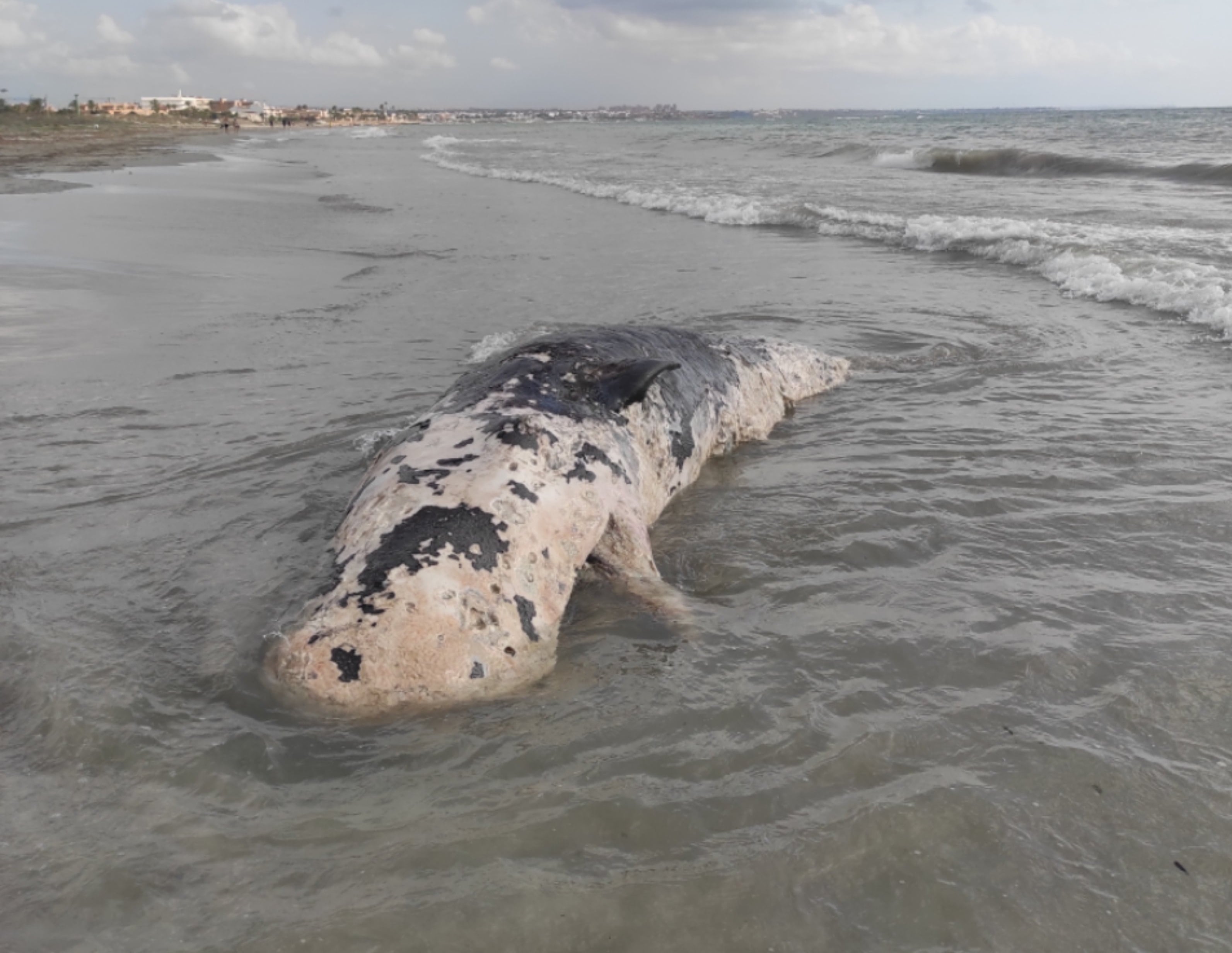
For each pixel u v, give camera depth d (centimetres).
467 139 4700
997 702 242
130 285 762
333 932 176
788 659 264
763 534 341
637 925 178
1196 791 209
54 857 192
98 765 219
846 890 186
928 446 419
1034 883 187
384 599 247
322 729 232
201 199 1466
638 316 655
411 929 177
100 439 421
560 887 186
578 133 5366
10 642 265
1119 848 195
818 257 881
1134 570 307
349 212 1307
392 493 278
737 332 611
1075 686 248
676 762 221
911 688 249
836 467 401
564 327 620
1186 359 528
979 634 273
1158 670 252
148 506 354
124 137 4409
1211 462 386
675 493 372
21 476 381
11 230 1062
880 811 204
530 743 228
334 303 703
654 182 1616
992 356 547
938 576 308
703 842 198
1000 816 203
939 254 884
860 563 319
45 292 729
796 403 478
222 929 177
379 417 446
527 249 955
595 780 216
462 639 245
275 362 541
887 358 545
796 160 2141
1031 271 789
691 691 249
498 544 264
